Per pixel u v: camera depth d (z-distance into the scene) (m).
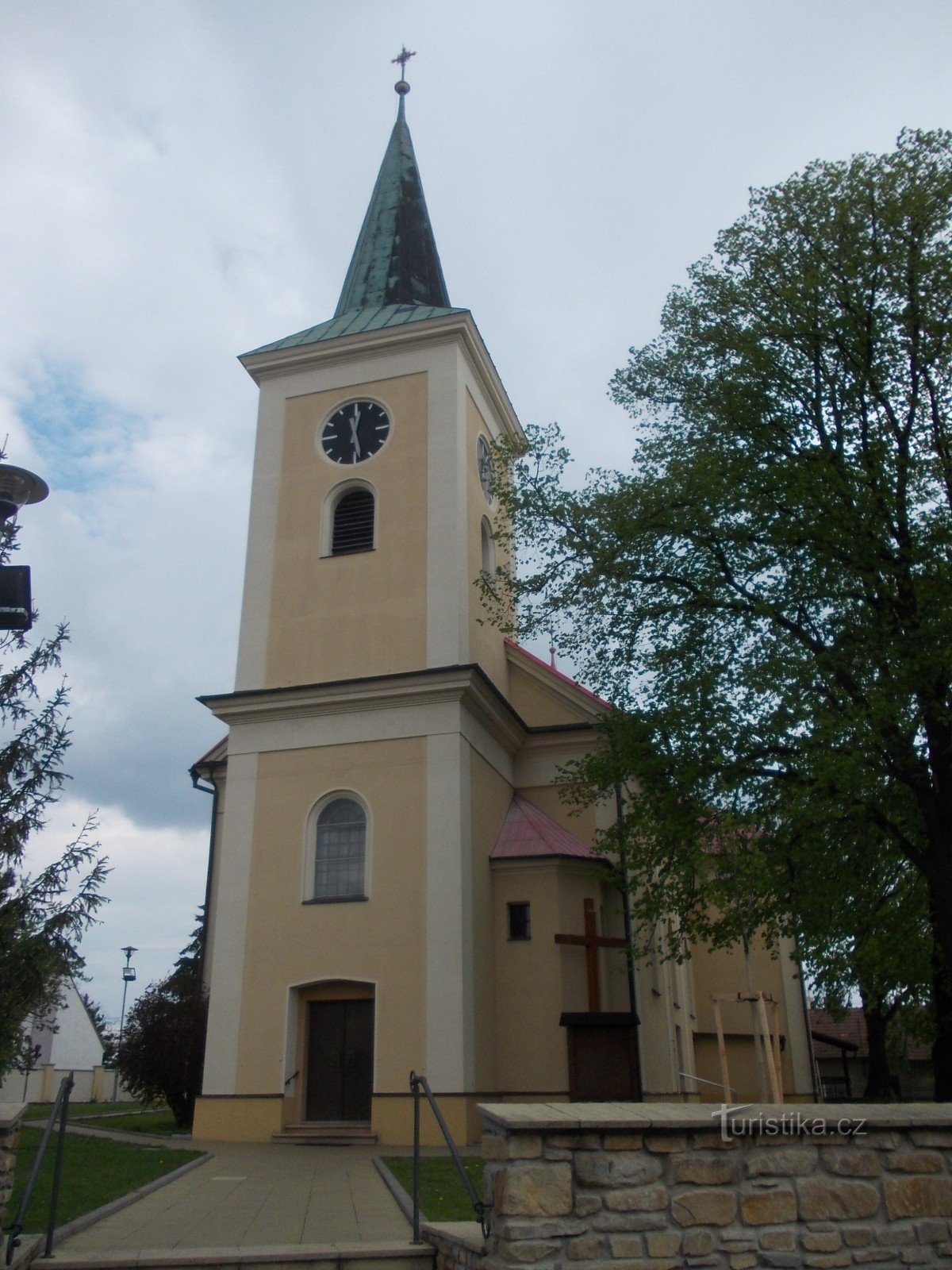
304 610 24.47
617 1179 7.70
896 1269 7.95
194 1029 25.17
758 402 17.19
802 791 14.91
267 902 22.03
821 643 16.75
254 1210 11.62
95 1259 8.88
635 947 20.14
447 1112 19.62
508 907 22.86
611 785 18.47
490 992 21.97
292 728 23.25
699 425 18.22
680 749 16.69
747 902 15.89
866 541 15.41
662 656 17.59
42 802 15.95
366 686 22.77
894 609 15.67
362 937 21.25
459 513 24.42
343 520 25.52
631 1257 7.54
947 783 15.21
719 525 16.95
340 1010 21.34
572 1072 21.11
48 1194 12.07
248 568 25.31
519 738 25.78
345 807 22.64
